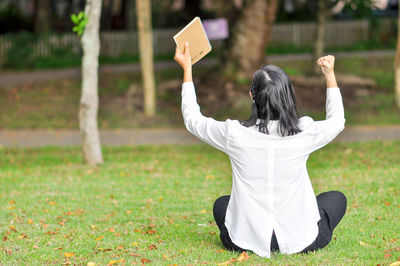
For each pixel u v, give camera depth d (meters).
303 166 3.88
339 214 4.31
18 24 28.53
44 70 22.69
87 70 9.81
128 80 20.27
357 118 14.77
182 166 9.80
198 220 6.02
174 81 19.72
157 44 26.84
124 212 6.45
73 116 15.80
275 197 3.87
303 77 19.61
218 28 15.66
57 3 35.06
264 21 17.50
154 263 4.31
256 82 3.86
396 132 12.83
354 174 8.50
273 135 3.79
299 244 3.98
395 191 7.25
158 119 15.43
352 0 15.09
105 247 4.88
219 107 16.20
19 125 14.62
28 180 8.60
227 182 8.30
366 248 4.65
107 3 28.05
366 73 21.39
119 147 11.91
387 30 29.14
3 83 19.64
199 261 4.30
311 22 30.19
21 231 5.53
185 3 29.05
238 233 4.04
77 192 7.66
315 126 3.81
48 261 4.51
